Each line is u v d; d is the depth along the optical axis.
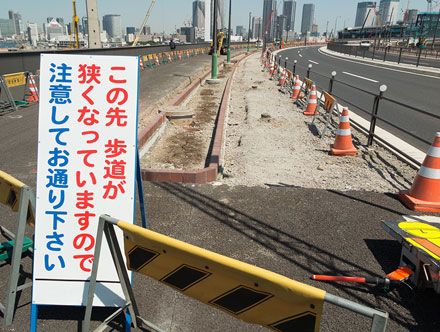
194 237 4.11
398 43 72.62
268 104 12.74
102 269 2.85
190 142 8.17
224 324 2.93
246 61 38.72
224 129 9.28
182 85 16.56
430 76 22.91
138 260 2.31
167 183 5.56
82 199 2.90
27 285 3.11
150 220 4.46
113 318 2.82
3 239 4.04
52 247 2.87
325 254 3.84
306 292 1.61
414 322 2.97
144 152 7.30
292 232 4.24
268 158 6.92
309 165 6.54
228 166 6.44
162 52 32.97
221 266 1.84
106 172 2.93
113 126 2.94
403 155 6.52
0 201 3.17
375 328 1.52
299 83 13.69
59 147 2.91
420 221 4.30
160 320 2.96
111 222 2.34
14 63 14.18
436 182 4.83
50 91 2.93
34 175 5.89
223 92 15.77
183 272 2.09
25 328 2.88
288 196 5.18
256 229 4.29
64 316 3.00
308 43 116.44
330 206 4.90
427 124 9.94
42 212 2.88
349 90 16.42
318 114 10.94
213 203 4.93
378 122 10.11
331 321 2.96
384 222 3.89
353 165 6.59
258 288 1.77
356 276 3.50
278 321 1.78
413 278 3.30
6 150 7.14
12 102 10.77
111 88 2.94
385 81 19.94
